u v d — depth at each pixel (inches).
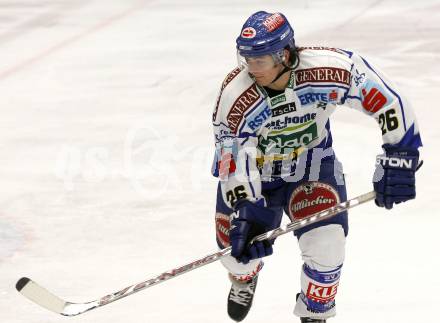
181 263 537.6
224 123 383.6
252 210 381.1
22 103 955.3
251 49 352.2
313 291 387.9
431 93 909.8
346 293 477.7
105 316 466.3
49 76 1066.7
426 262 513.7
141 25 1316.4
